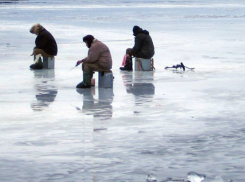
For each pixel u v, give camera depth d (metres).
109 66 20.08
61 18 84.44
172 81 22.14
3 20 77.69
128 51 26.25
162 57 32.16
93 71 20.34
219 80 22.34
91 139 12.37
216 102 17.12
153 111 15.64
